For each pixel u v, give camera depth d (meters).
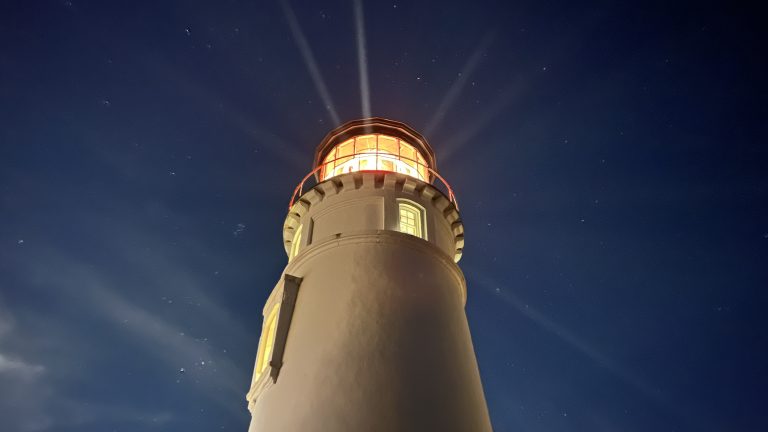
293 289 10.85
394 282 10.26
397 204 12.28
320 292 10.31
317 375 8.82
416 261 10.95
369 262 10.59
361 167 13.83
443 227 12.87
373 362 8.78
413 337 9.38
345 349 9.02
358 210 11.98
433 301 10.35
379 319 9.48
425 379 8.81
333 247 11.09
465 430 8.55
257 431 9.09
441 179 14.16
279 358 9.85
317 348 9.27
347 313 9.62
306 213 13.01
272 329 11.38
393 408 8.20
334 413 8.16
